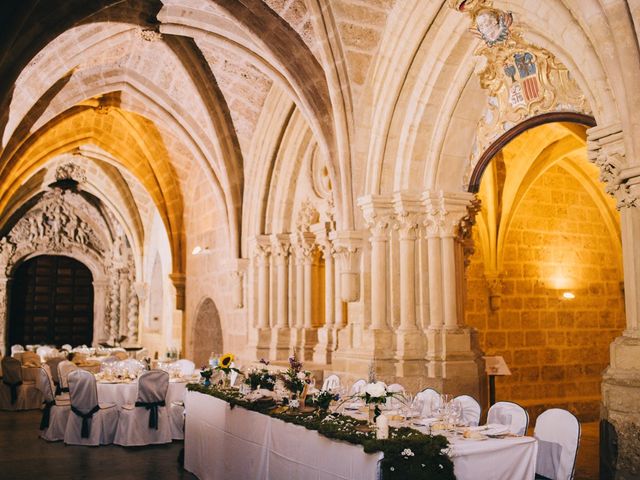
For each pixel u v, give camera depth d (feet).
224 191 46.62
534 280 42.63
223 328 50.29
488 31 24.43
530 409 39.78
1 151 36.70
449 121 29.48
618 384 18.81
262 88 41.37
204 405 26.27
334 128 33.53
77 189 74.02
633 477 18.19
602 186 44.42
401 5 29.53
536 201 43.11
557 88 24.72
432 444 15.70
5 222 69.10
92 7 30.27
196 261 57.06
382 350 30.35
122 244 79.05
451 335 29.43
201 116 45.44
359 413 21.15
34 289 78.79
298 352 40.45
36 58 36.32
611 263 45.47
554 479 17.83
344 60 31.76
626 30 18.42
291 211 42.68
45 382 35.14
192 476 26.53
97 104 48.37
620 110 18.78
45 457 30.04
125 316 78.64
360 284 32.12
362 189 32.45
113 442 33.40
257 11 32.19
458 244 30.58
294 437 19.33
